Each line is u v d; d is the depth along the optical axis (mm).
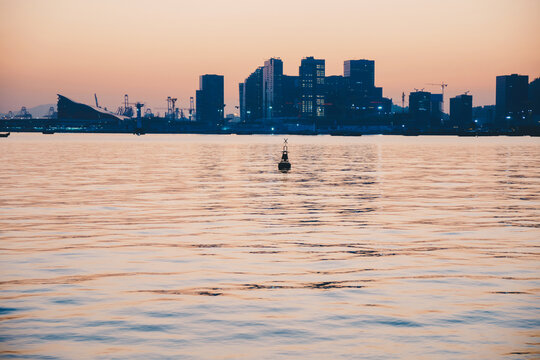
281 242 22859
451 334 12320
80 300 14859
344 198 38000
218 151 127188
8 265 18797
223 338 12148
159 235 24453
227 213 31031
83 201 36219
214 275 17516
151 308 14188
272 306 14352
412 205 34469
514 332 12438
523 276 17328
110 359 11039
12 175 57469
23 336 12266
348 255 20422
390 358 11031
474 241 23109
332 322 13141
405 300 14836
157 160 87500
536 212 31516
